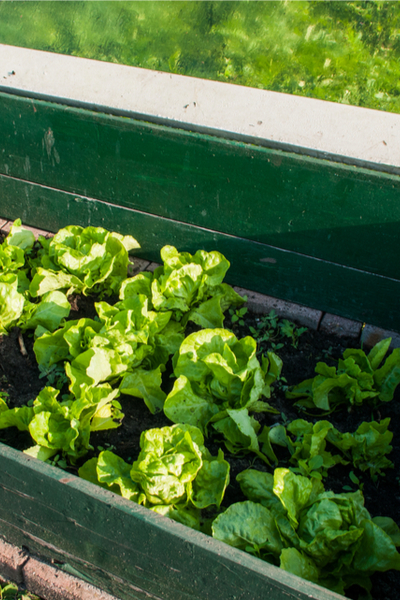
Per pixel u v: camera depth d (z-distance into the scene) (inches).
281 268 118.3
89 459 92.6
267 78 112.6
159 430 83.2
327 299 119.6
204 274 110.1
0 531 83.5
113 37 123.1
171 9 126.3
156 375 99.5
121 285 112.8
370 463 92.4
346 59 114.1
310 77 111.8
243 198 109.1
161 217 121.8
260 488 83.5
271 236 113.4
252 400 90.8
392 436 89.4
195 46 119.4
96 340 95.9
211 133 101.9
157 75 111.4
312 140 96.7
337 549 73.4
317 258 112.6
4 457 66.9
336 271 112.8
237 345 98.6
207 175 108.4
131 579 71.6
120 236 121.7
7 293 105.7
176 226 121.9
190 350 97.6
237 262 122.3
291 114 102.0
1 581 85.2
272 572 55.5
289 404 104.0
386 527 81.4
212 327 111.0
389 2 120.8
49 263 118.6
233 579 58.9
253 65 115.1
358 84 110.0
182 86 108.0
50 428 88.4
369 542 73.2
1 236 138.6
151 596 72.6
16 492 71.2
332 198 100.9
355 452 92.4
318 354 114.3
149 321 102.7
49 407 91.8
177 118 102.6
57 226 137.3
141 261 133.1
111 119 107.9
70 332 99.8
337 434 93.3
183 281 107.9
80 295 121.5
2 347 109.3
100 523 65.5
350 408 101.7
